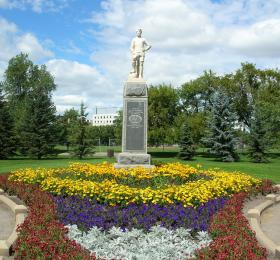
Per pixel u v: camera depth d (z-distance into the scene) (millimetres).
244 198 12477
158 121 46969
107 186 10336
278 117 41469
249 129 38969
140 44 15961
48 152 37438
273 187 15047
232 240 6172
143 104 15516
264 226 9812
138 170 13336
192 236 8203
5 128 36500
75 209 9195
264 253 6090
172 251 6809
